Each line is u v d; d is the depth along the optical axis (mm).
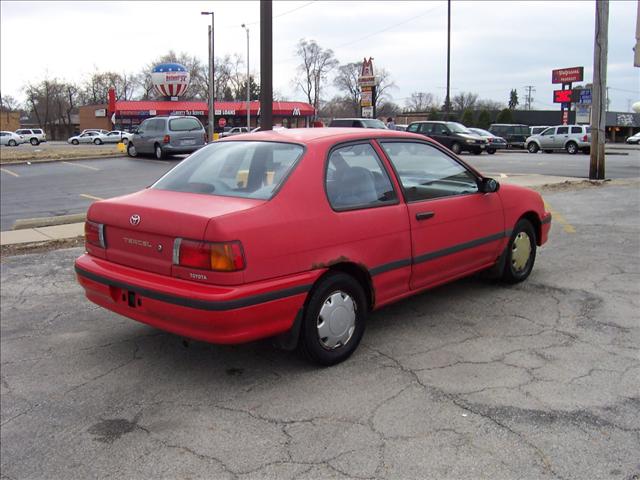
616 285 5980
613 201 11812
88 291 4402
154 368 4312
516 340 4586
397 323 4992
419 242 4680
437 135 30547
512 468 2943
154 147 25328
